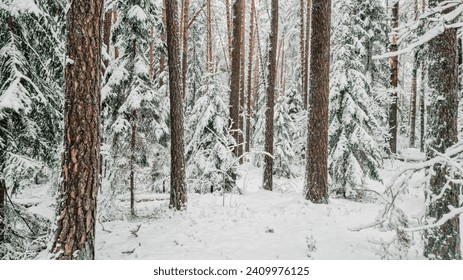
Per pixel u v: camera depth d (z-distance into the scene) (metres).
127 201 13.80
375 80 21.42
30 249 7.66
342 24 15.80
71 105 5.58
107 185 11.41
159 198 14.31
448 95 6.25
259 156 23.88
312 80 11.44
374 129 15.66
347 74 14.80
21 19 7.88
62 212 5.55
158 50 13.62
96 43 5.79
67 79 5.62
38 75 8.51
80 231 5.58
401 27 5.42
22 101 7.35
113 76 11.28
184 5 21.73
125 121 11.19
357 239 8.11
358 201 13.80
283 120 21.33
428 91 6.52
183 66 19.66
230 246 7.88
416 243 8.00
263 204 11.93
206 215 10.45
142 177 12.66
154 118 12.44
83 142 5.61
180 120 11.45
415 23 5.34
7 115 7.33
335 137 14.95
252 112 30.06
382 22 20.61
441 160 5.26
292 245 7.84
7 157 7.34
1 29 7.88
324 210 10.44
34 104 7.69
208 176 14.70
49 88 8.59
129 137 11.52
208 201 12.63
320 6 11.19
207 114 14.70
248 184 19.11
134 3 11.58
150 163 12.51
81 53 5.61
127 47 11.81
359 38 19.92
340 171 14.37
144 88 11.60
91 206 5.73
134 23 11.48
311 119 11.47
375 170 14.48
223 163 14.40
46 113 8.34
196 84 27.53
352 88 14.70
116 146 11.57
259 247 7.81
